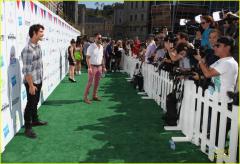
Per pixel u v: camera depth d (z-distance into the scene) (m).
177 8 42.91
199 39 7.70
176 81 6.21
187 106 5.59
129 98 9.28
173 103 6.14
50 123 6.36
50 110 7.54
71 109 7.68
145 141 5.38
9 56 5.07
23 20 5.95
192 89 5.41
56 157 4.57
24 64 5.21
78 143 5.19
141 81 10.47
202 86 5.46
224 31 6.94
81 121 6.56
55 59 10.95
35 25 5.29
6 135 4.96
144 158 4.62
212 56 5.56
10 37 5.11
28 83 5.29
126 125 6.32
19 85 5.74
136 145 5.17
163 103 7.72
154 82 8.88
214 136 4.55
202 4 41.31
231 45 4.59
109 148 4.99
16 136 5.45
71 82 12.78
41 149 4.88
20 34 5.75
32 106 5.43
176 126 6.14
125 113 7.34
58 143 5.17
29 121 5.45
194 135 5.32
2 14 4.67
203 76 5.54
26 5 6.18
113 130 5.96
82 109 7.70
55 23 10.85
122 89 11.05
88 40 19.84
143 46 12.24
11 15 5.14
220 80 4.67
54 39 10.63
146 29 73.88
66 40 15.33
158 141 5.39
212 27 6.63
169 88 7.05
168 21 47.75
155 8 52.97
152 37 10.12
